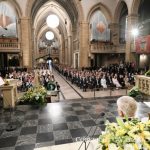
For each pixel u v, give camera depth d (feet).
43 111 20.13
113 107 21.16
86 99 26.02
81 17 70.90
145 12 63.31
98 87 42.01
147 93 24.86
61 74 84.99
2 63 68.08
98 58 79.87
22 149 12.09
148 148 5.31
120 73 52.08
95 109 20.53
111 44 74.90
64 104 22.97
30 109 20.88
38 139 13.42
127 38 64.44
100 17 73.20
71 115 18.61
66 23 107.96
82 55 72.84
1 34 61.77
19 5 62.64
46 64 152.46
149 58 59.52
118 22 74.23
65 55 121.39
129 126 6.20
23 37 64.23
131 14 61.21
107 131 6.63
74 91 42.42
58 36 154.71
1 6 60.75
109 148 5.72
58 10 105.29
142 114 17.95
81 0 69.92
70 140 13.12
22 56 65.00
